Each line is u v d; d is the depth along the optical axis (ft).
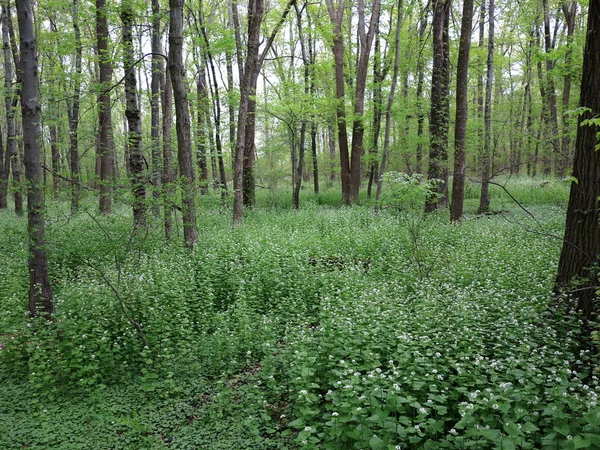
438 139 51.39
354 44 82.53
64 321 19.56
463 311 18.54
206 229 45.73
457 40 59.36
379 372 13.85
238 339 19.89
